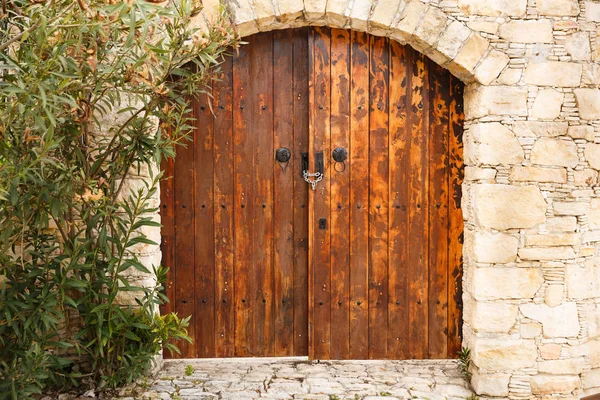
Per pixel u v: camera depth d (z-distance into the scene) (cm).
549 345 306
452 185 338
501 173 306
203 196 338
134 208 276
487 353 305
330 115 334
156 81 248
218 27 248
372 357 343
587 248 311
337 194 337
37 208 244
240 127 338
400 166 337
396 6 303
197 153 337
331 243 339
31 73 202
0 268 245
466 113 327
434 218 339
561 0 302
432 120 336
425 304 341
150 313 287
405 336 342
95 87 235
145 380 307
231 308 342
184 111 280
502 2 302
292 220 342
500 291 306
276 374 322
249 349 344
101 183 261
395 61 333
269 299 343
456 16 303
